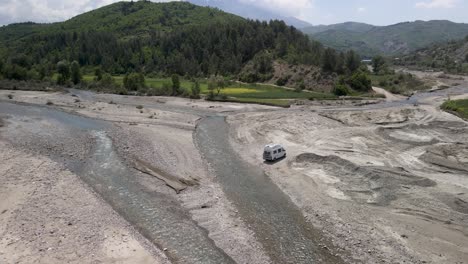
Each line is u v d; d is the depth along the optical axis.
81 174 47.88
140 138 64.31
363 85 131.38
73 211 37.00
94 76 162.62
